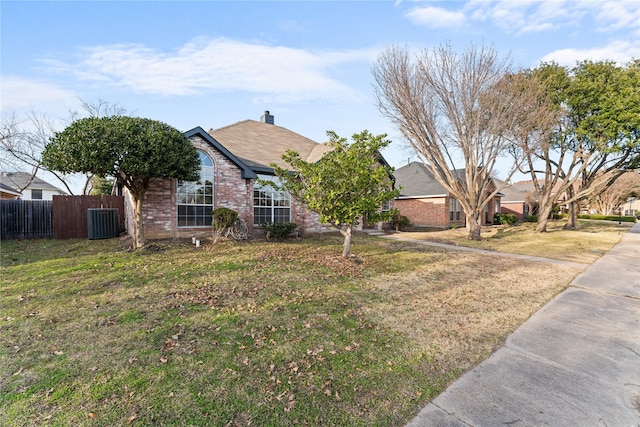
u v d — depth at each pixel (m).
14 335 3.97
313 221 14.84
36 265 7.41
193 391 2.94
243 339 4.00
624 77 14.69
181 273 6.88
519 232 19.30
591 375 3.41
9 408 2.67
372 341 4.09
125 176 9.02
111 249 9.25
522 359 3.75
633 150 16.00
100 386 2.98
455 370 3.46
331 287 6.40
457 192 15.70
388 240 14.22
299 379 3.18
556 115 14.88
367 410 2.75
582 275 8.41
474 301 5.95
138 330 4.16
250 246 10.25
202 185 11.61
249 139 15.68
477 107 14.06
